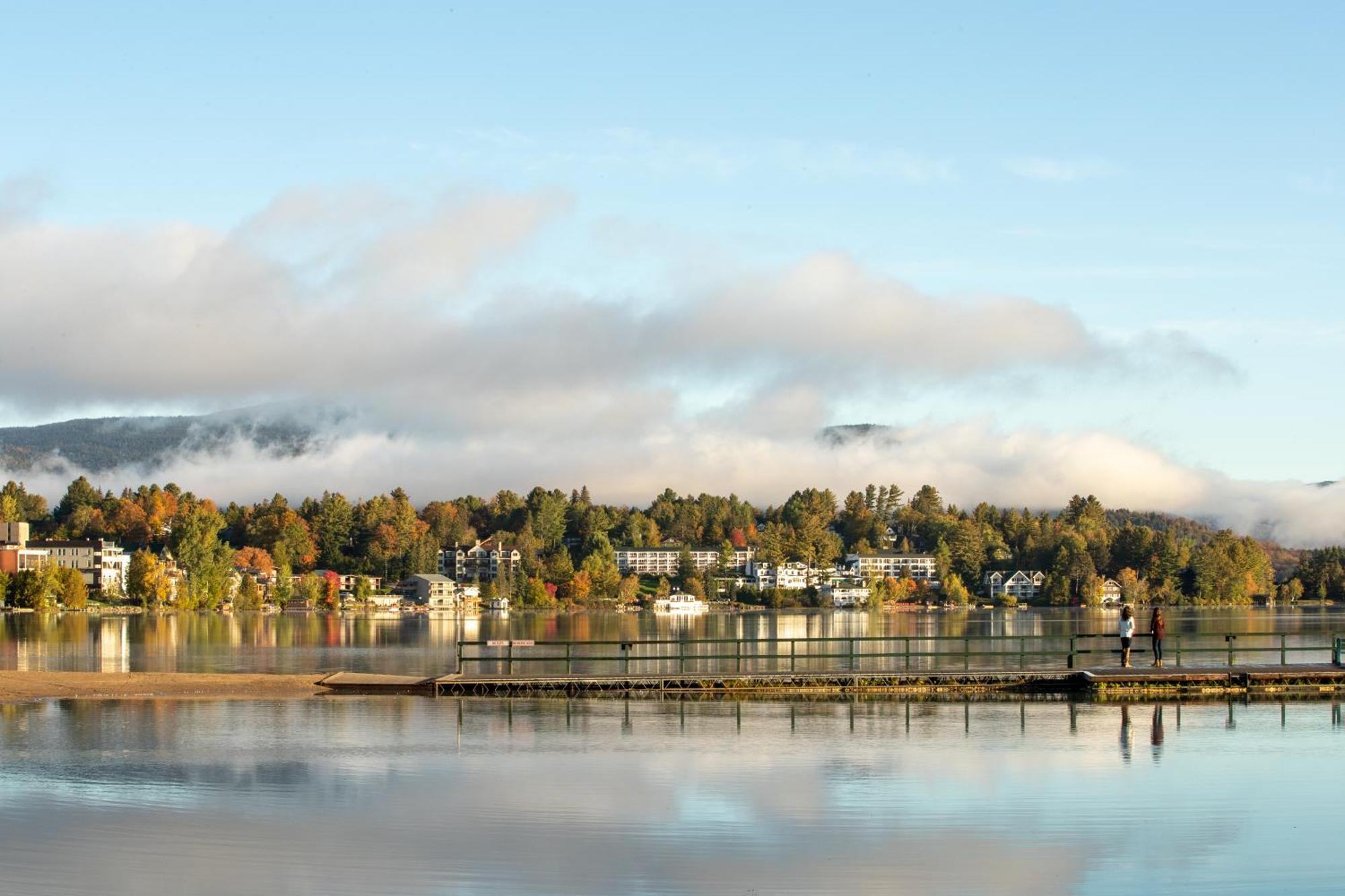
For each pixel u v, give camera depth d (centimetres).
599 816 2958
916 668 7656
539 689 5459
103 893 2356
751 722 4534
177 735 4078
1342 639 7175
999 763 3644
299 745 3906
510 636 15588
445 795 3173
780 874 2512
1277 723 4497
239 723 4391
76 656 9619
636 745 3966
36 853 2605
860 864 2586
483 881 2448
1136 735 4203
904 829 2852
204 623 18650
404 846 2677
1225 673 5525
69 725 4291
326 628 17850
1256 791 3250
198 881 2430
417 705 4975
